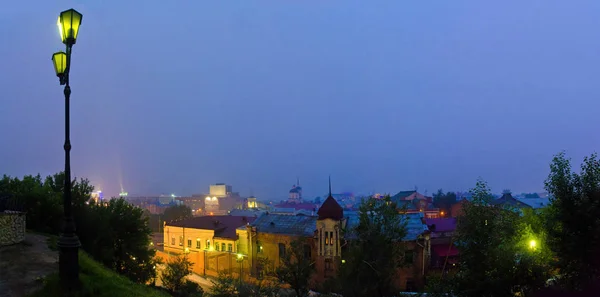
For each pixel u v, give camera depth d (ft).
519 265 64.03
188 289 94.94
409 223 132.05
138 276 86.43
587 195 60.39
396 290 81.30
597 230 56.49
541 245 73.46
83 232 78.07
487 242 69.77
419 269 123.54
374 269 78.18
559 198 63.52
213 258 170.71
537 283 62.18
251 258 154.10
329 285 87.04
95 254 75.87
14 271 47.80
